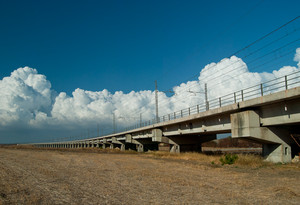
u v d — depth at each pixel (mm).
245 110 27203
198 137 53375
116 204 10500
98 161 33219
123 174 19766
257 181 15906
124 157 43188
